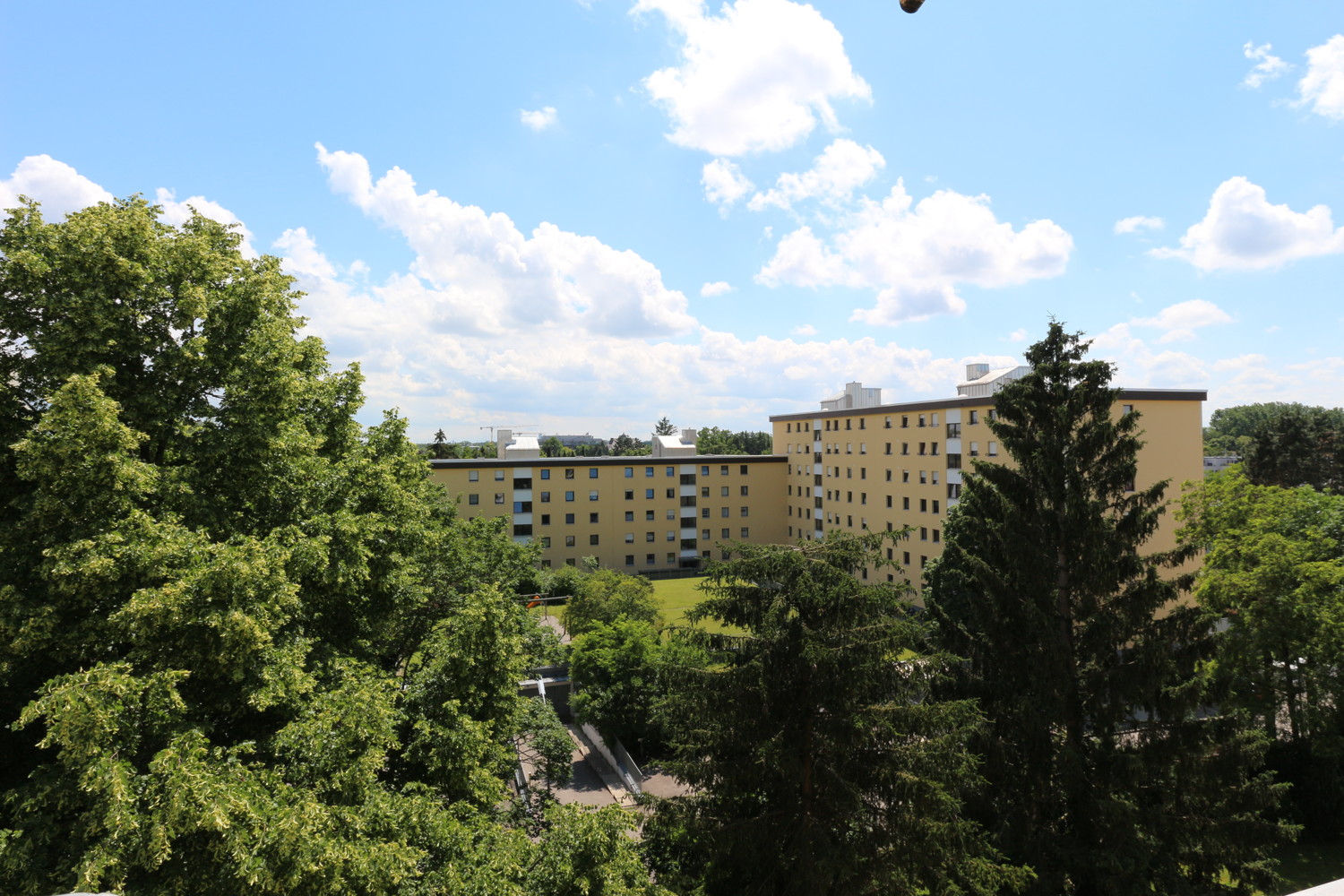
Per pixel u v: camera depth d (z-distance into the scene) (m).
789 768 13.36
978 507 21.14
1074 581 19.00
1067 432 19.72
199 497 13.16
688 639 14.83
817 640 13.61
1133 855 16.42
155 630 10.53
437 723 15.08
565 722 40.34
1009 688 18.84
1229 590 25.69
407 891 11.20
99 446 11.13
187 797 9.05
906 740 14.66
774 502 77.88
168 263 14.38
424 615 23.05
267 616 11.38
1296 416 76.94
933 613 21.14
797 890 13.14
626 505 74.50
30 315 13.23
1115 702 17.89
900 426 57.25
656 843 15.42
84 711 9.09
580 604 43.66
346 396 19.75
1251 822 17.59
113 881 8.83
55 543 11.01
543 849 11.45
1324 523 27.98
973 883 14.12
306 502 15.20
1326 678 23.72
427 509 22.38
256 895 9.51
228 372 14.73
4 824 10.71
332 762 11.42
